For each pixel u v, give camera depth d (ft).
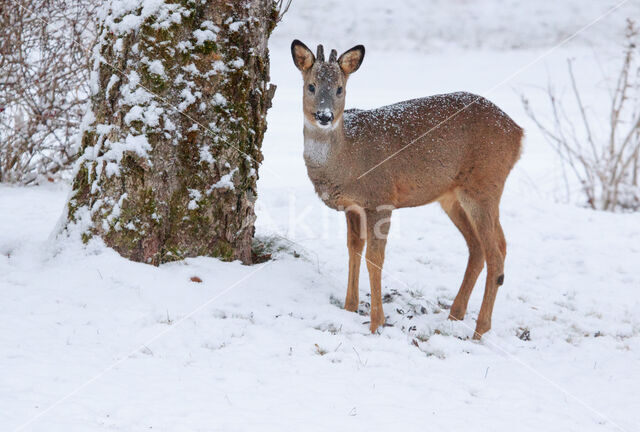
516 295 41.91
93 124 36.29
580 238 53.72
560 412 25.79
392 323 34.45
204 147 35.70
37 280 32.81
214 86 35.63
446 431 23.29
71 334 28.43
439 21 161.68
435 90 113.39
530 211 59.72
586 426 24.80
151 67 34.50
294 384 26.00
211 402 23.94
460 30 157.07
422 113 34.96
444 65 134.41
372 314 33.24
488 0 170.09
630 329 36.91
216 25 35.78
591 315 39.22
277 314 32.94
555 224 56.75
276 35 152.46
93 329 29.04
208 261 36.17
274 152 77.77
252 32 36.63
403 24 160.04
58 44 54.54
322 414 23.75
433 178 34.96
